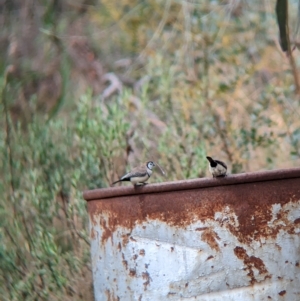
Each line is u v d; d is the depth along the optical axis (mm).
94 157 12727
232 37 17984
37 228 12289
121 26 20109
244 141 14688
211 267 7688
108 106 13383
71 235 12531
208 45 17281
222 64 16516
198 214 7719
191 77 16344
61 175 12812
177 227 7758
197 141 14172
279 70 17500
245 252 7699
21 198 12625
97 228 8297
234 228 7699
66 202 12750
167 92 14984
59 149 12945
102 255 8234
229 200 7699
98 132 12836
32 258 12305
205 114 14906
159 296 7789
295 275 7754
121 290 8023
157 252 7801
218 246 7688
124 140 13109
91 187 12672
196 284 7699
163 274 7781
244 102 15727
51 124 13188
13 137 13297
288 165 15289
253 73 16750
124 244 7973
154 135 14609
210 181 7707
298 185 7824
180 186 7730
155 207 7816
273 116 15922
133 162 13672
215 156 14703
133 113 15047
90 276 12188
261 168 15242
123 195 7965
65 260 12234
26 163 12977
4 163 12992
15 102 17000
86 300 12102
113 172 12930
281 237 7754
